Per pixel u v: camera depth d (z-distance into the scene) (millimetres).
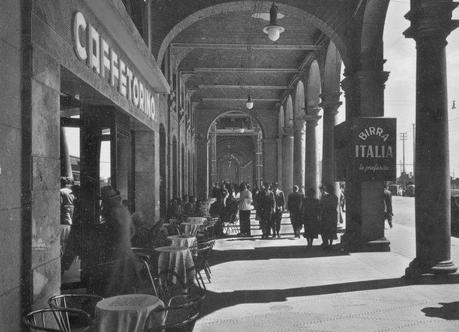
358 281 7176
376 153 9344
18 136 3646
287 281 7277
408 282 7000
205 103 28469
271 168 28984
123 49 7316
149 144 10586
